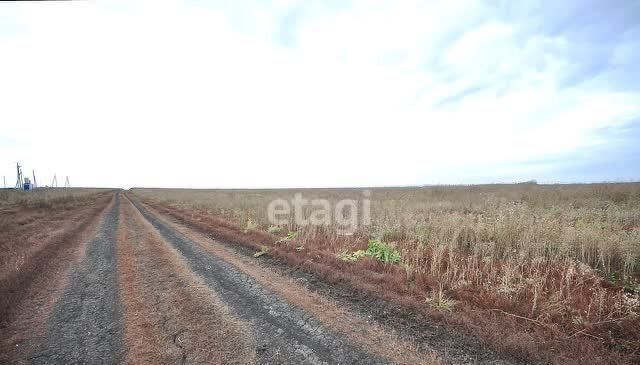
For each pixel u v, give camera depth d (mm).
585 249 7680
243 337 4805
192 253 10203
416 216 13359
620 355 4039
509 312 5289
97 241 12148
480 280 6664
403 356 4273
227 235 12836
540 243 8133
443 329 4949
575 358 4004
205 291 6715
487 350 4359
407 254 8727
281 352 4406
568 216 11484
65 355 4336
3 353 4379
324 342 4660
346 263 8289
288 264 8773
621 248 7133
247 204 21359
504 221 9773
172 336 4840
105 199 43000
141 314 5613
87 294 6590
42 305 6031
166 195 49125
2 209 22062
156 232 14344
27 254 9211
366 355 4312
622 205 13016
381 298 6160
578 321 4789
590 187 21047
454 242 9359
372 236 11398
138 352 4387
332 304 6020
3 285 6602
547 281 6523
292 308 5844
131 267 8555
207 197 34969
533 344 4238
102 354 4355
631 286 5996
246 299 6281
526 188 26516
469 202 18719
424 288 6547
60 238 11906
